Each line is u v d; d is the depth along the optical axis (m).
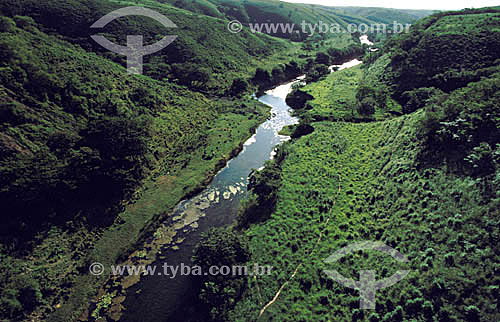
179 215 43.41
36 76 47.59
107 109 53.88
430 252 29.23
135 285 33.09
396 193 38.97
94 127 45.34
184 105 72.88
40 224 35.16
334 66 123.38
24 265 31.59
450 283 25.75
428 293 26.06
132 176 45.53
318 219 38.84
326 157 52.66
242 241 34.53
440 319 24.11
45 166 37.31
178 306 30.72
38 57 54.31
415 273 28.16
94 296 31.84
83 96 52.88
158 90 73.44
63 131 44.88
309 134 62.16
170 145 58.34
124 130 45.53
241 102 83.75
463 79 60.53
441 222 31.36
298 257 33.94
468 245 27.61
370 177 45.66
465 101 40.28
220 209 44.81
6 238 32.25
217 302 29.39
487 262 25.67
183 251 37.56
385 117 64.25
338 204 41.09
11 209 33.75
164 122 63.12
